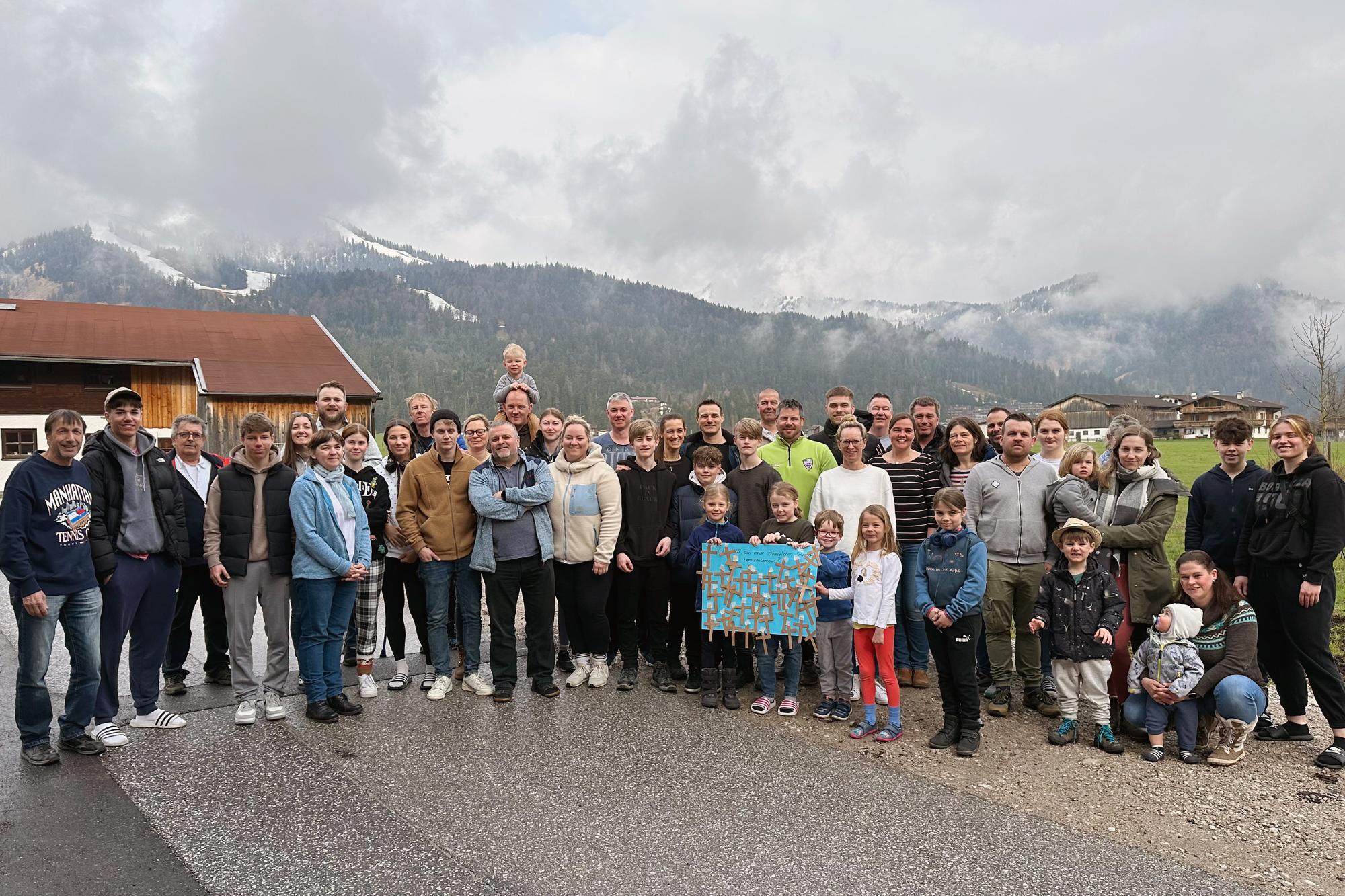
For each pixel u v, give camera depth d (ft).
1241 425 17.87
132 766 14.67
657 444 22.53
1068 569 16.90
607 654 22.65
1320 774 15.23
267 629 17.80
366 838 11.98
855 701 19.77
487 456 20.01
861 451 20.20
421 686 20.24
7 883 10.57
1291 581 16.26
